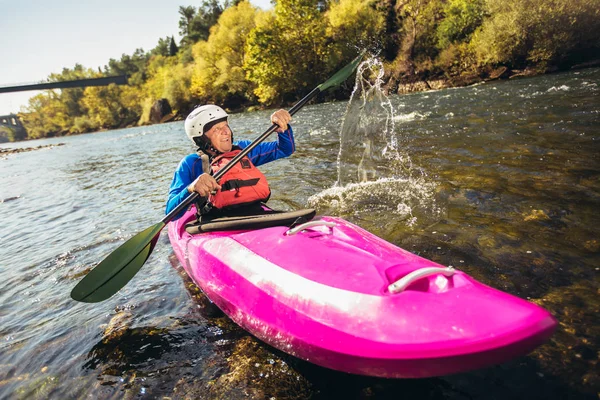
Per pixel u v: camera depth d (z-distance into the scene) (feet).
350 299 5.77
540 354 5.93
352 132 25.80
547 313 4.97
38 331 8.83
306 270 6.60
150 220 15.55
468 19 71.67
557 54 58.95
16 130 320.50
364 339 5.33
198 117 9.59
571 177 12.78
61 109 265.75
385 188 14.82
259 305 6.82
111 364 7.29
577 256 8.38
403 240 10.34
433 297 5.40
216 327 7.88
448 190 13.47
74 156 53.01
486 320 4.91
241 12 116.88
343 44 89.61
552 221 10.09
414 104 41.47
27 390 6.97
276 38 92.73
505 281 7.88
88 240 14.35
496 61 63.46
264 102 102.01
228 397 6.03
